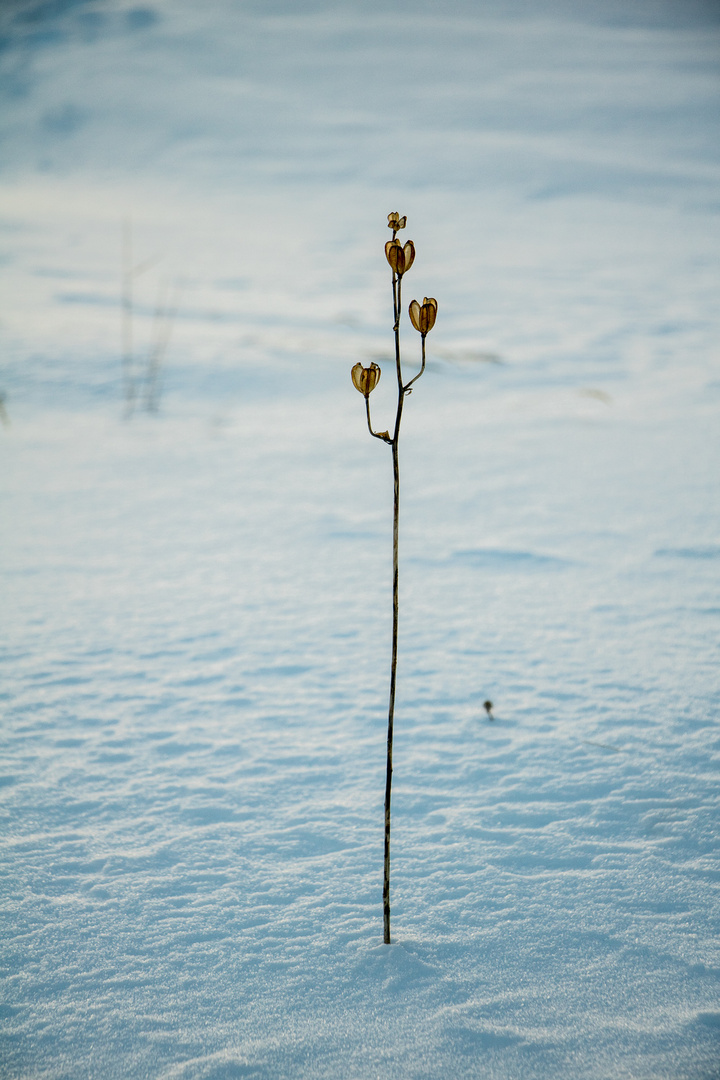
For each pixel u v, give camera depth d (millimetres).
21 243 17891
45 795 2201
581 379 8281
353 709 2688
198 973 1588
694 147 32875
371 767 2340
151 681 2887
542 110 38438
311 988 1546
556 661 2998
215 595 3668
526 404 7422
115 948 1655
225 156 33625
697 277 14688
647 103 38812
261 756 2404
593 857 1917
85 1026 1466
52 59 49438
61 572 3920
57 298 12016
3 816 2105
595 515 4629
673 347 9570
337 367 8633
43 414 6953
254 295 13164
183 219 22719
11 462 5727
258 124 37469
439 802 2160
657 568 3877
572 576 3820
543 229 21438
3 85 46000
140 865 1916
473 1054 1394
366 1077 1354
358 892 1813
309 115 38656
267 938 1678
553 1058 1382
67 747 2451
